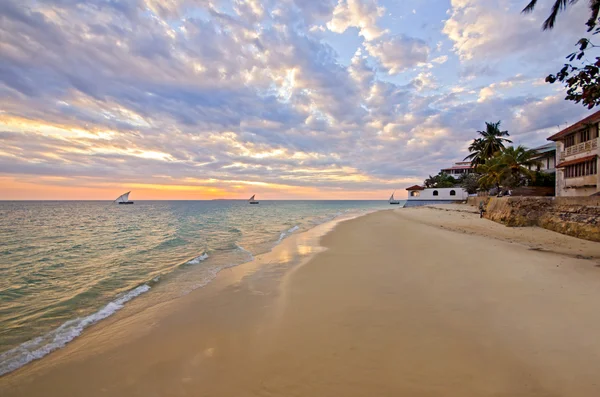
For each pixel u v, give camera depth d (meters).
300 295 7.27
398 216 35.72
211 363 4.34
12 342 5.32
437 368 3.93
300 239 17.92
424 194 57.81
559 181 27.53
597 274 8.23
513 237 15.64
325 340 4.85
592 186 22.73
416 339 4.75
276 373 3.98
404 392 3.46
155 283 8.93
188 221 36.91
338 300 6.77
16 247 16.77
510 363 3.99
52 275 10.31
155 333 5.47
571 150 25.41
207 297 7.51
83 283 9.28
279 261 11.64
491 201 25.05
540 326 5.06
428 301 6.45
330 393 3.49
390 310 6.02
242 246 16.03
